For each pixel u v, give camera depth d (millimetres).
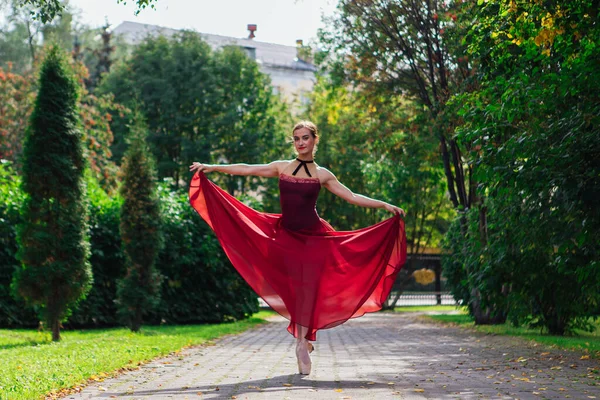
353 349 13312
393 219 8016
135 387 7359
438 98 22047
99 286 19312
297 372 8781
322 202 45906
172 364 9875
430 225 42500
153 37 48031
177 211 21844
